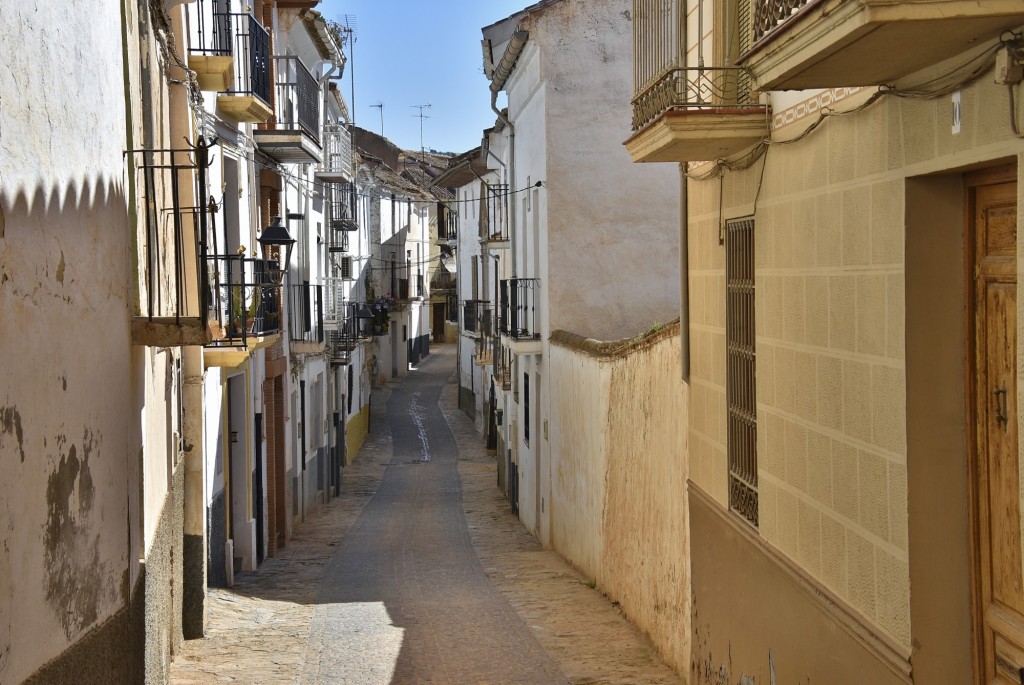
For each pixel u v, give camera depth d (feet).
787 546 23.16
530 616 41.42
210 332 24.00
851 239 19.16
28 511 14.83
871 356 18.35
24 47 15.07
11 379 14.15
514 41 60.39
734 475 27.30
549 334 60.23
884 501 17.95
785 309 22.88
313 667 32.32
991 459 16.16
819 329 20.89
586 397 50.34
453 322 217.56
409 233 176.65
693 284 30.96
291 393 64.69
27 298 14.96
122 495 21.54
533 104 63.67
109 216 20.94
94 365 19.16
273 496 57.72
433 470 99.14
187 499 35.91
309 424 73.46
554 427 59.47
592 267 59.52
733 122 23.99
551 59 59.06
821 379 20.84
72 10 18.02
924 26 13.79
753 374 25.67
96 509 19.03
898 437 17.33
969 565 16.96
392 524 71.36
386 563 55.98
